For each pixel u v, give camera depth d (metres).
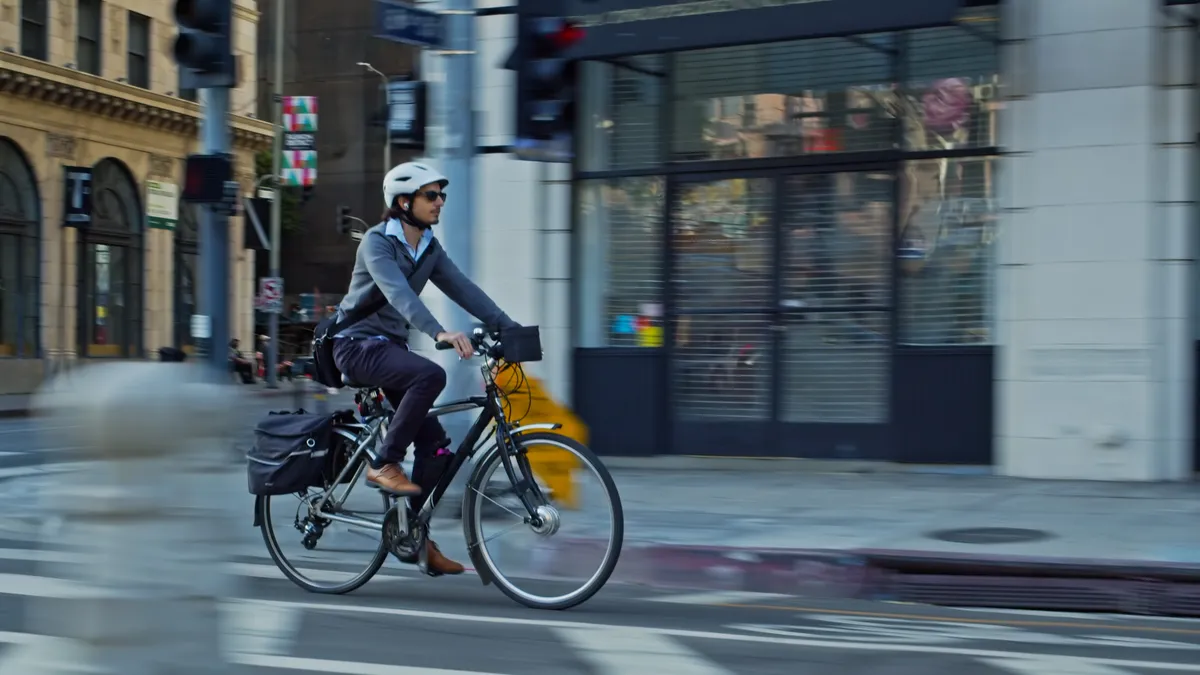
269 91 50.59
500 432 5.91
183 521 1.97
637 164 11.67
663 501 9.18
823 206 11.03
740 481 10.36
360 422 6.21
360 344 5.89
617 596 6.51
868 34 10.48
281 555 6.41
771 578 7.02
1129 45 9.72
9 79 29.75
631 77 11.67
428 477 5.99
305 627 5.49
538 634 5.41
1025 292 10.12
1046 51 10.00
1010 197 10.19
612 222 11.76
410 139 8.29
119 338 34.22
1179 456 9.87
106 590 1.92
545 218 11.71
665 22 10.05
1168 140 9.77
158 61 35.44
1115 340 9.82
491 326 5.94
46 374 30.91
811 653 5.14
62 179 31.88
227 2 9.78
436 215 5.91
